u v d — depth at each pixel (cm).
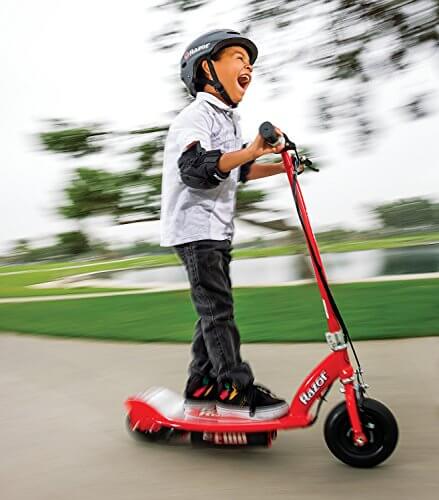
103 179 543
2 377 321
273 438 221
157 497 188
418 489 186
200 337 234
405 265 631
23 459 220
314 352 341
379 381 285
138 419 230
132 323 444
